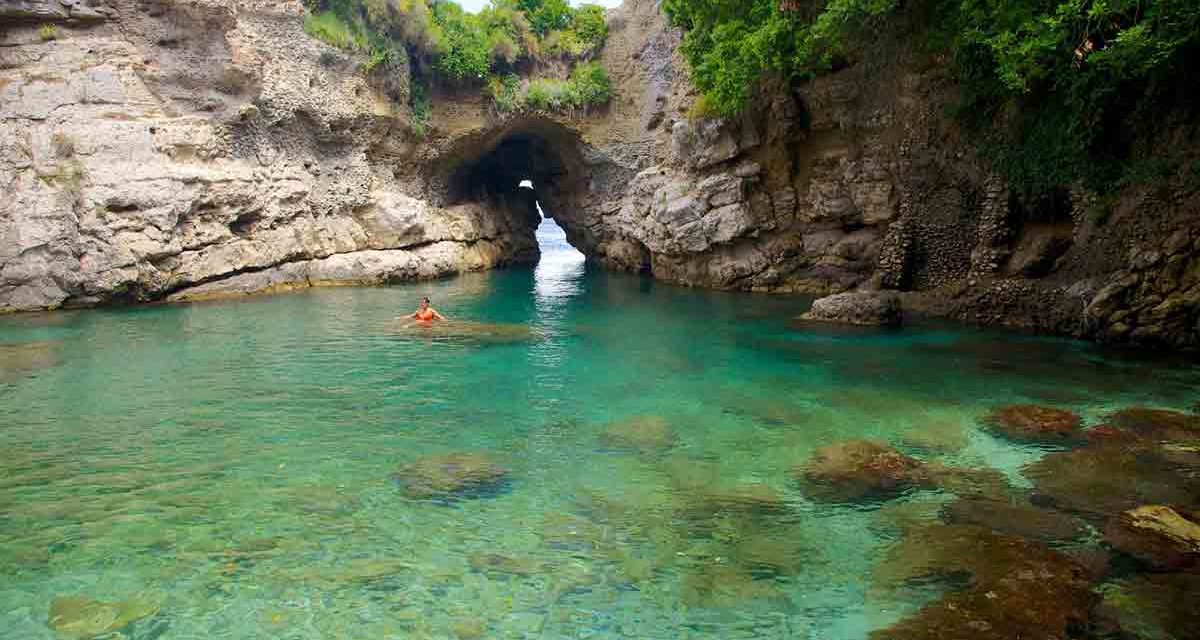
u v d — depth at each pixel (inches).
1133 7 548.1
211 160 949.2
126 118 882.1
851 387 496.4
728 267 1037.8
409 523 287.6
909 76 815.7
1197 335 573.0
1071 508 302.5
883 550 267.3
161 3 937.5
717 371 542.6
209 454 362.0
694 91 1111.0
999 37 576.7
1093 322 629.6
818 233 988.6
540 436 394.9
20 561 253.4
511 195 1685.5
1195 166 568.7
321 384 498.3
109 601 229.1
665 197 1080.8
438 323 738.2
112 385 488.1
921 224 832.3
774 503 309.6
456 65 1256.8
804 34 797.2
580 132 1334.9
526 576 248.7
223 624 217.9
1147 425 404.2
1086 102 631.2
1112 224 638.5
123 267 817.5
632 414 435.5
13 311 776.9
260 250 981.8
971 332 691.4
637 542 273.9
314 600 232.1
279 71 1025.5
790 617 225.1
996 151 735.7
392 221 1153.4
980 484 329.1
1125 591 237.6
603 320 770.2
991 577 244.2
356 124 1146.0
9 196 799.1
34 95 845.8
